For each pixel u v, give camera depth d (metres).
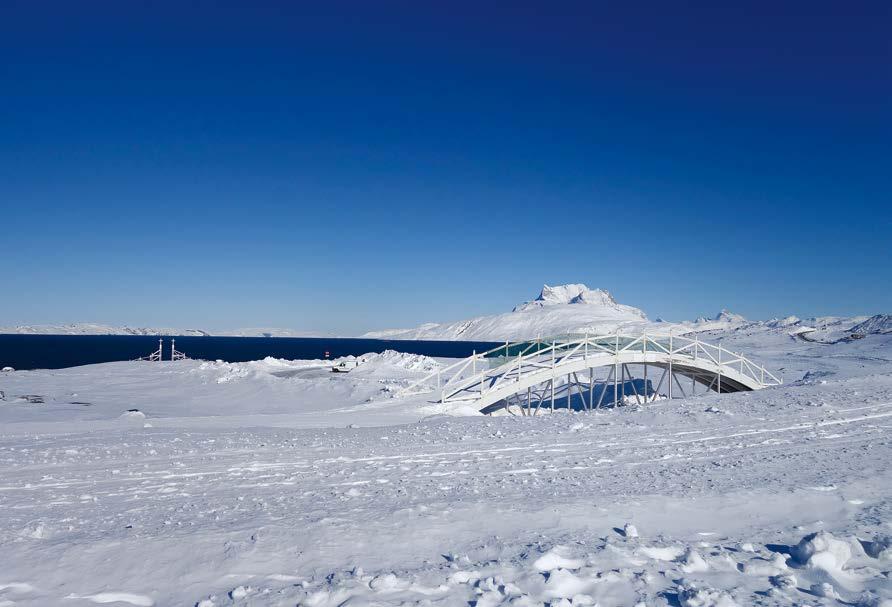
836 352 93.38
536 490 10.66
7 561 6.67
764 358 89.06
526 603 5.36
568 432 20.19
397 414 33.69
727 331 173.62
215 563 6.55
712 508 9.25
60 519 9.00
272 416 32.25
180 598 5.68
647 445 16.89
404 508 8.96
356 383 53.12
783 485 10.79
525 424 23.27
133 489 11.64
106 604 5.53
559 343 48.00
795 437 17.86
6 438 21.19
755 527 8.41
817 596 5.74
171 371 67.25
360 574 6.09
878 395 28.48
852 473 11.99
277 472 13.28
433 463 14.28
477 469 13.34
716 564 6.63
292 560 6.66
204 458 15.40
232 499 10.38
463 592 5.68
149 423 28.12
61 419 36.16
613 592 5.71
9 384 56.66
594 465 13.77
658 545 7.22
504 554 6.88
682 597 5.45
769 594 5.74
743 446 16.30
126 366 74.25
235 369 65.12
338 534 7.57
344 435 20.78
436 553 6.97
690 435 18.75
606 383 48.41
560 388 60.94
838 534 7.91
